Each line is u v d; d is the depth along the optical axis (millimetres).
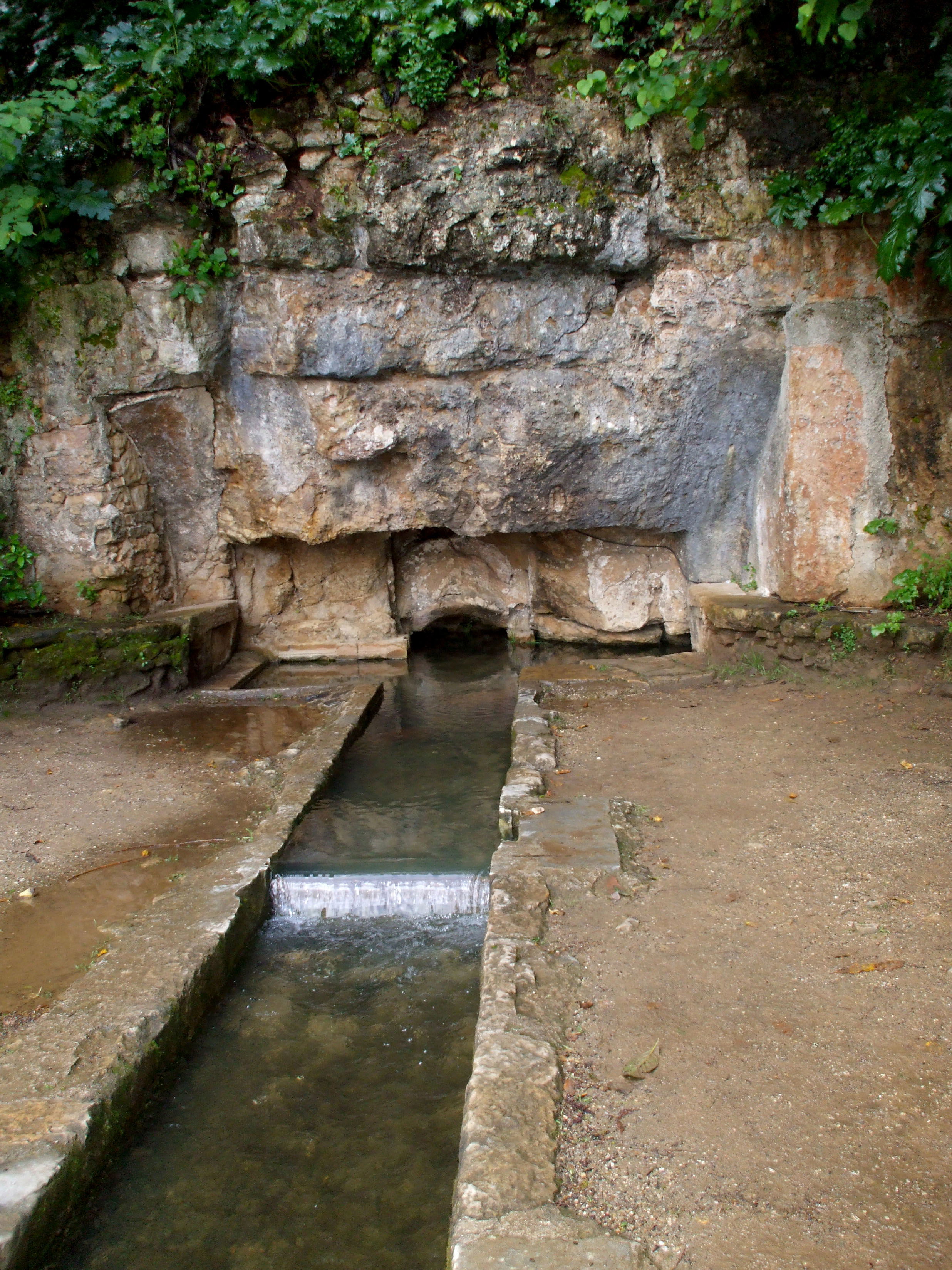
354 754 6879
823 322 7000
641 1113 2611
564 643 10391
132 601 8367
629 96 6594
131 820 5332
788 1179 2340
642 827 4684
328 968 4211
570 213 6820
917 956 3277
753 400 7617
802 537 7352
